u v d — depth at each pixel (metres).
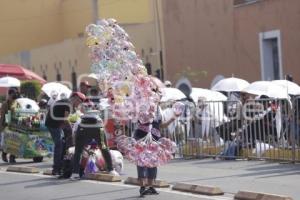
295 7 26.69
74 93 15.21
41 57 49.66
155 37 37.00
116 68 12.08
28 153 18.64
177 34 35.00
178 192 12.31
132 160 11.72
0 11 58.12
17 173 16.41
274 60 28.70
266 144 16.44
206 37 32.62
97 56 12.20
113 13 48.88
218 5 31.64
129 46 12.12
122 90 11.93
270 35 28.27
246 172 14.60
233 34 30.62
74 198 12.02
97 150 14.91
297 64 26.69
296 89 18.64
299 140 15.65
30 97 27.67
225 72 31.34
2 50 58.00
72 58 45.34
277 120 16.08
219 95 20.06
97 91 16.14
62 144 15.44
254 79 29.36
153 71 37.19
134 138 11.78
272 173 14.26
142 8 48.69
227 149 17.36
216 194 11.84
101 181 14.27
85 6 53.00
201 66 33.09
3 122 19.23
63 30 57.91
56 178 15.02
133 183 13.55
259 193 10.98
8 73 27.30
